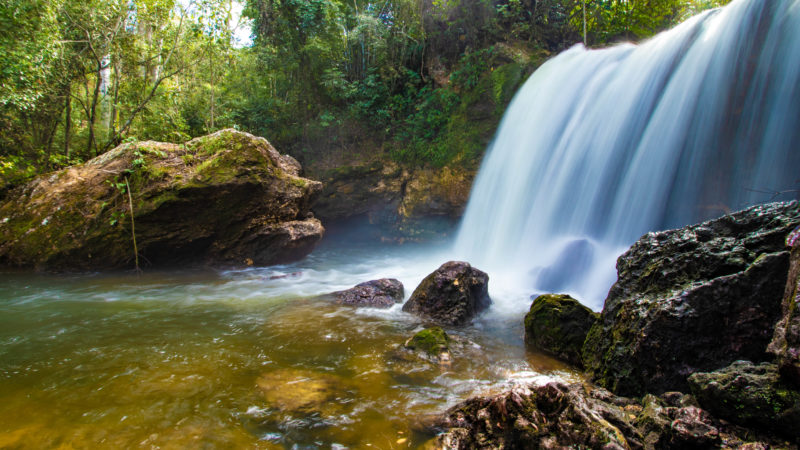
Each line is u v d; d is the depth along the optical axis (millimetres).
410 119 13516
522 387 2709
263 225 9250
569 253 7383
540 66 11117
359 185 13289
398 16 14289
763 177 5957
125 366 3869
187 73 13828
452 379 3676
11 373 3697
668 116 7211
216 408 3088
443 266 5926
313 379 3609
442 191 12188
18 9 8914
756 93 6117
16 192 9117
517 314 5793
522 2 13102
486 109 11859
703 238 3496
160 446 2604
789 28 5773
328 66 14430
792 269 2529
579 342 4148
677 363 3018
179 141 12953
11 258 8281
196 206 8438
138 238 8367
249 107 14820
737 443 2154
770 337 2746
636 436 2434
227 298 6758
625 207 7547
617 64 8656
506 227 10062
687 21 7742
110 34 11133
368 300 6234
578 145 8703
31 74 9172
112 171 8625
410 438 2736
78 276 8117
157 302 6445
